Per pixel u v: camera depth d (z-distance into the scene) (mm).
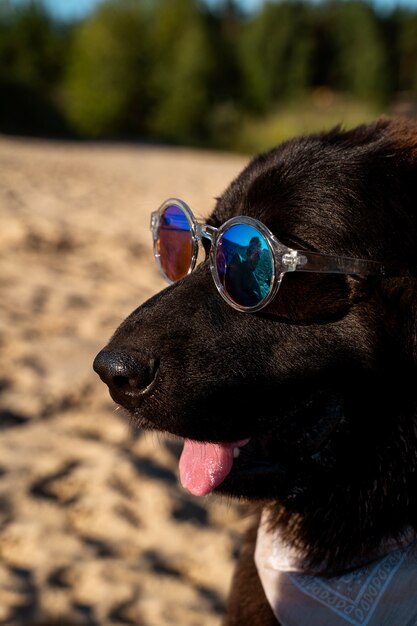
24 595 887
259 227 639
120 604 892
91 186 3551
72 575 922
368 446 660
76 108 8703
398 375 653
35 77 8953
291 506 689
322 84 13086
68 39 9445
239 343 653
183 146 8828
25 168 3984
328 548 679
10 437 1155
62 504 1026
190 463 678
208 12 10422
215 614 892
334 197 666
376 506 663
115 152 6734
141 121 9273
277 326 654
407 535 660
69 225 2529
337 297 650
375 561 667
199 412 646
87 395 1317
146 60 9180
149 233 2582
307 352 651
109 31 9062
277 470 670
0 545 954
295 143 715
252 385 651
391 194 662
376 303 650
